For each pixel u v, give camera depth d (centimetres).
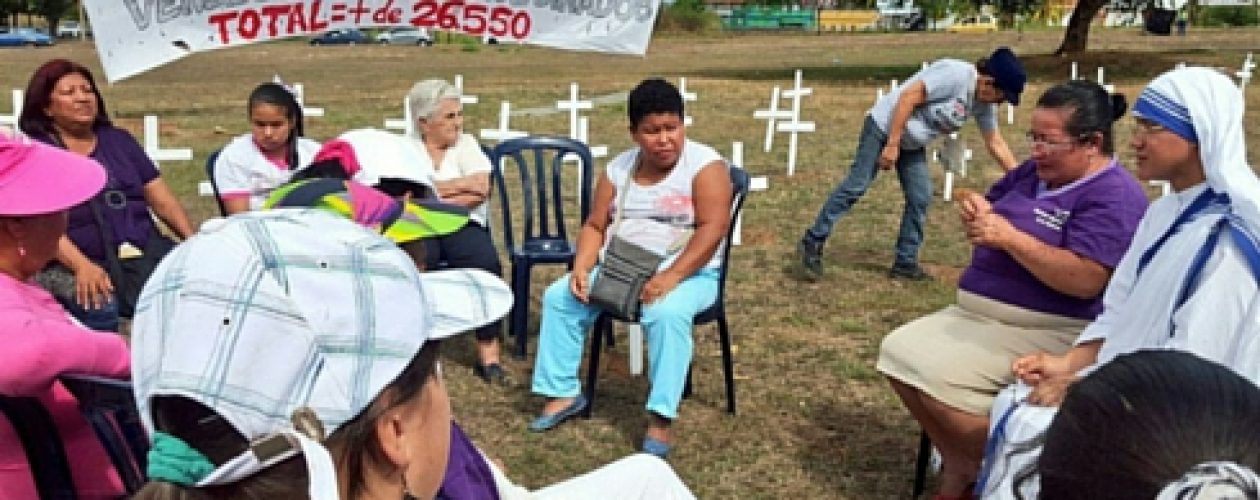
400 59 3603
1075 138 374
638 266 461
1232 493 119
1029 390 346
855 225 900
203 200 945
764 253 805
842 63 3105
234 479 134
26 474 248
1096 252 371
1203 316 300
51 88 468
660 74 2680
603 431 491
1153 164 323
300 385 139
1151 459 130
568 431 491
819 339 611
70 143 477
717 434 487
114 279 467
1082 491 135
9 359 242
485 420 504
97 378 254
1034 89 2102
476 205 552
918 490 426
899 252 734
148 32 595
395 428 149
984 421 381
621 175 488
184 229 518
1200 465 125
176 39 598
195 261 143
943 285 723
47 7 6253
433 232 304
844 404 520
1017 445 327
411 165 464
